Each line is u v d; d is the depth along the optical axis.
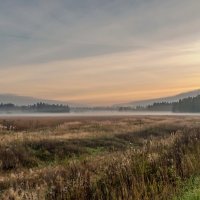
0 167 19.64
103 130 41.00
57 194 10.70
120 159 14.10
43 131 39.69
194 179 11.62
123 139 33.72
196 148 15.59
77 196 10.43
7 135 30.64
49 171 15.08
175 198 9.84
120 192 10.09
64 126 47.81
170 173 12.00
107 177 11.65
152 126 45.59
